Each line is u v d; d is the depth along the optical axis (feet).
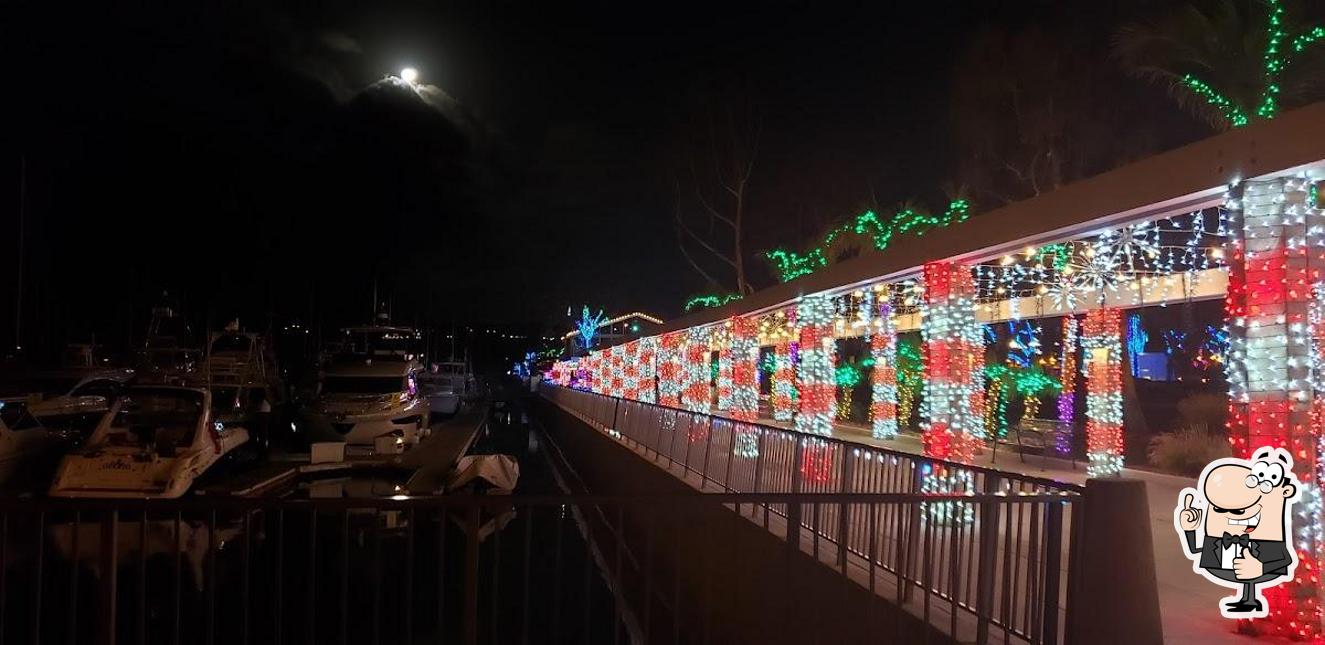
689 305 147.54
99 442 52.54
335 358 87.81
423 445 90.48
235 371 89.56
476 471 66.18
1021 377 74.23
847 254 94.48
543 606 40.96
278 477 65.00
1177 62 52.80
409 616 16.74
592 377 174.29
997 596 23.36
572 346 277.44
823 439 32.65
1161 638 17.29
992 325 79.97
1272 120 19.93
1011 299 54.39
